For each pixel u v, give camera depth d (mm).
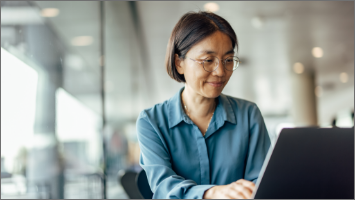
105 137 4012
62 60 3236
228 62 916
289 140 596
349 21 6258
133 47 5934
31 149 2764
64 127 3178
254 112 1089
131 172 1297
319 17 5918
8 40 2652
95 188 3561
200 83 912
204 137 1017
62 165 3088
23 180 2670
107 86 4289
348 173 635
